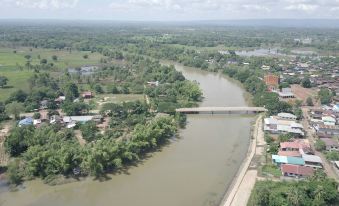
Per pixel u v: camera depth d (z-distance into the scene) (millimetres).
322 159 139875
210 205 111062
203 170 134125
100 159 126500
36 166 123500
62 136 148625
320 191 105312
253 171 130125
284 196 106375
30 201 112688
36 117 177125
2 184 121438
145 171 132375
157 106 199375
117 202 112812
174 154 147875
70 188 120062
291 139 156125
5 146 141750
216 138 168000
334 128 167125
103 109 185250
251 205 106000
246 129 182000
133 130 156125
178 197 115750
